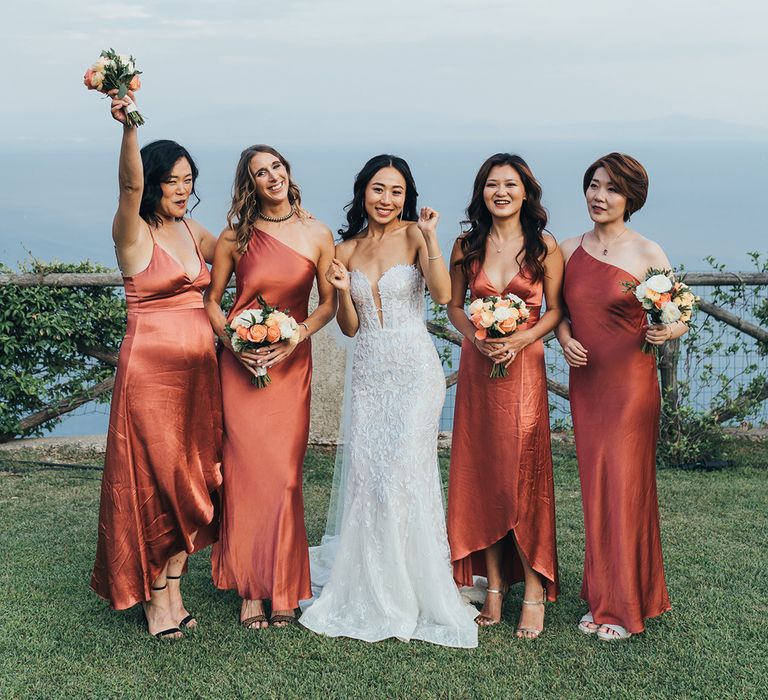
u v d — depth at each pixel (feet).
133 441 12.66
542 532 13.19
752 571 15.47
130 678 11.59
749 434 24.50
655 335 12.51
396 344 13.70
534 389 13.38
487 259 13.55
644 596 12.96
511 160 13.14
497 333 12.76
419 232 13.79
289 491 13.39
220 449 13.57
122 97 11.46
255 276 13.64
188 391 12.93
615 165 12.83
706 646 12.48
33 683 11.43
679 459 22.98
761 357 23.34
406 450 13.24
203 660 12.12
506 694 11.14
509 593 14.70
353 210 14.24
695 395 23.41
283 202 13.82
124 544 12.69
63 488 20.89
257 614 13.34
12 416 24.41
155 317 12.76
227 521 13.48
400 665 11.96
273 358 13.11
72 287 24.11
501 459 13.24
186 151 13.07
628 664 11.96
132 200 12.05
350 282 14.01
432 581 13.14
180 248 13.03
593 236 13.46
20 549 16.58
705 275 23.25
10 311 23.59
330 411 24.30
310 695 11.14
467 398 13.66
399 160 13.82
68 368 24.71
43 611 13.71
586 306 13.15
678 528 17.93
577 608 14.02
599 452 13.09
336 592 13.55
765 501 19.83
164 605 13.08
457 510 13.69
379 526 13.23
